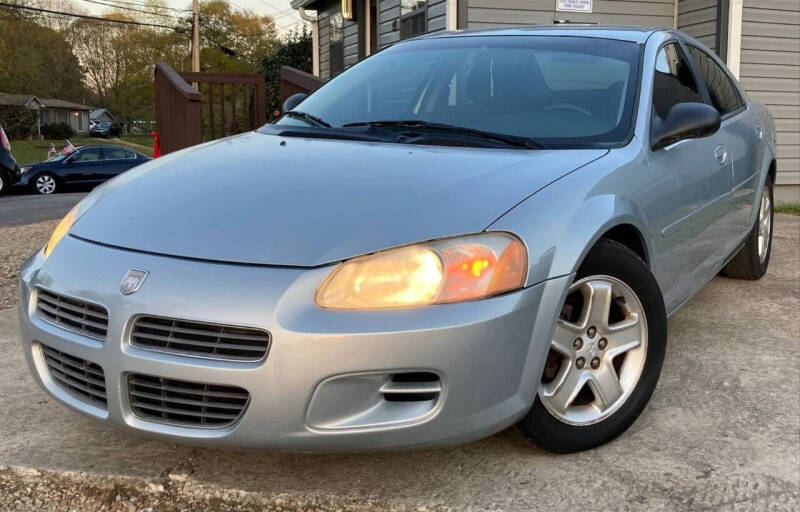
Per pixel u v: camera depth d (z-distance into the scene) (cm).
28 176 1711
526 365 223
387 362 203
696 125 296
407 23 1123
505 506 226
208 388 209
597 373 258
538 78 322
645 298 267
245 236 219
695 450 261
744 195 406
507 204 228
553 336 229
